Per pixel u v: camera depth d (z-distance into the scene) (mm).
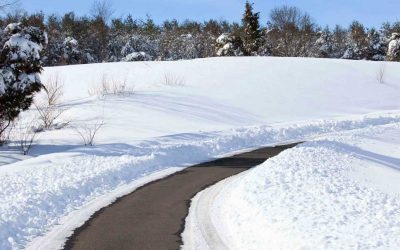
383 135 17406
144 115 20641
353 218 6891
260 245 6477
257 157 13984
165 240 7020
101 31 66125
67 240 7051
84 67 36188
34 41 16922
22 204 8461
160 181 10977
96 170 11375
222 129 18266
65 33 63875
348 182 9469
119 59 67062
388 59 58719
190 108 22281
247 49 55469
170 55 70688
